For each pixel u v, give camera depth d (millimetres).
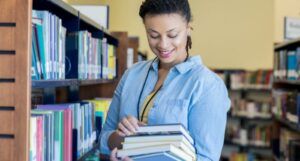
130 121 1248
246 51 5617
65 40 1711
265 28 5578
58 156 1484
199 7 5633
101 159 2152
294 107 3264
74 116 1721
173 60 1333
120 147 1271
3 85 1098
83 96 2973
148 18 1245
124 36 3070
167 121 1294
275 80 4156
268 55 5574
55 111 1471
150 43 1285
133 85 1467
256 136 5254
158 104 1332
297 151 3264
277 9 5570
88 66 2012
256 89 5277
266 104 5234
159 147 1132
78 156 1771
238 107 5359
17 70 1091
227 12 5637
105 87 3012
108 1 4793
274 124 4254
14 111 1095
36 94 1854
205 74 1311
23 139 1095
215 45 5668
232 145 5441
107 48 2584
